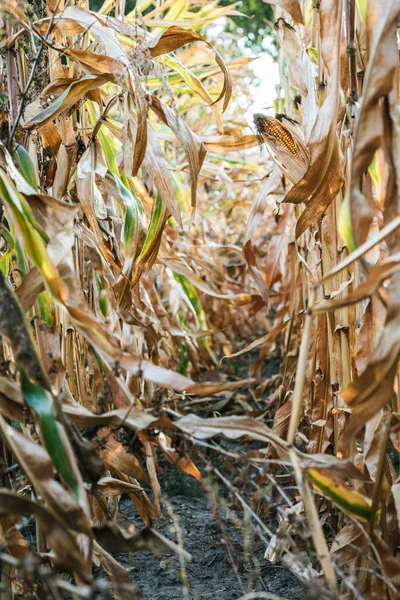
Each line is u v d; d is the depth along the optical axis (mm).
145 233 1265
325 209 1128
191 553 1339
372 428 955
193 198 1174
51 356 911
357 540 935
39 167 1265
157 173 1159
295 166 1286
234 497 910
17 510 720
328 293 1220
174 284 2098
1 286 727
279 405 1578
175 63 1394
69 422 774
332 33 1047
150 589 1187
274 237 1915
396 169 852
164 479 1782
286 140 1295
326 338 1238
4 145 1040
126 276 1184
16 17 1082
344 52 1186
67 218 878
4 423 747
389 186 858
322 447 1231
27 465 730
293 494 1342
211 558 1306
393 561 851
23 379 792
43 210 891
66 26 1199
